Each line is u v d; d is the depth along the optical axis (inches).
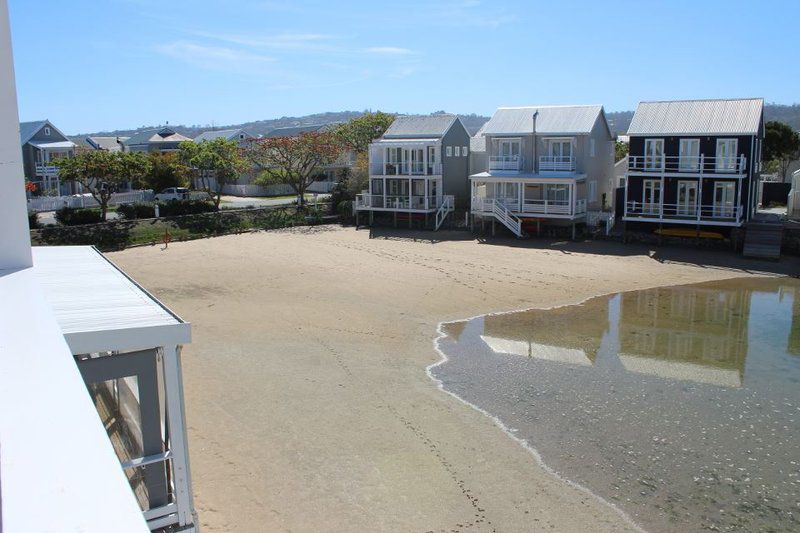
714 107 1745.8
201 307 1189.1
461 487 588.7
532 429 703.1
